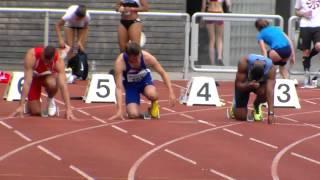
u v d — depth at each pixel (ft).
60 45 163.43
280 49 159.53
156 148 108.47
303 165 101.50
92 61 182.39
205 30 175.01
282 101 144.77
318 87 169.17
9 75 162.81
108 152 105.29
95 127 120.37
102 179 91.97
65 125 121.08
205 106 143.95
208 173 96.02
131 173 94.99
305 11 167.43
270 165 100.94
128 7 153.07
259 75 124.67
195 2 201.67
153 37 183.11
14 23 182.09
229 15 173.78
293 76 174.81
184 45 177.99
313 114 139.23
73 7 163.53
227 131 120.67
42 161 99.76
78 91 154.71
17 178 91.15
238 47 175.32
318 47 166.81
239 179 93.61
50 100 128.36
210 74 176.14
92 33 181.98
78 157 102.17
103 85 143.95
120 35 154.51
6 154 102.78
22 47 182.60
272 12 200.95
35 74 126.00
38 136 113.09
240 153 107.04
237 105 129.29
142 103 143.13
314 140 116.16
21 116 126.11
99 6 187.62
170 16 179.63
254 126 125.08
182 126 123.44
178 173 95.66
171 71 183.62
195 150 108.06
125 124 123.13
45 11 175.01
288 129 123.65
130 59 125.18
